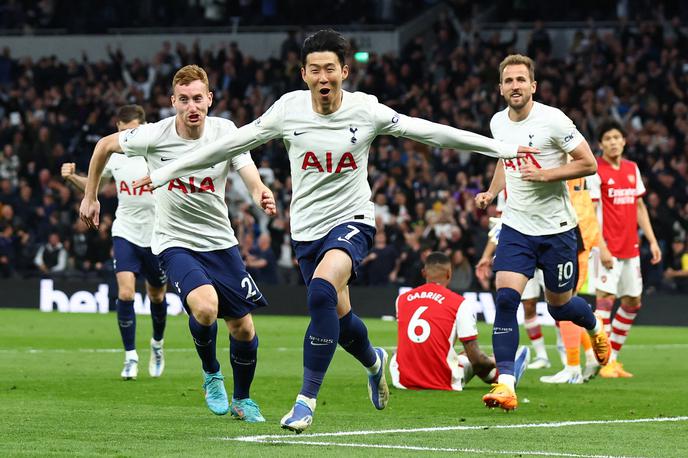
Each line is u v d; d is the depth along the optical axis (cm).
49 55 4544
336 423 1003
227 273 1025
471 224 3102
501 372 1102
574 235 1196
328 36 913
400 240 3080
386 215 3177
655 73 3753
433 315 1320
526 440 898
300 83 3981
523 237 1170
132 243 1443
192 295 986
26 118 4038
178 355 1820
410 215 3238
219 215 1030
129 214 1452
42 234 3372
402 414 1085
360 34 4338
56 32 4553
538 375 1570
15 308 3206
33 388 1297
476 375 1373
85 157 3788
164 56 4181
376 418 1048
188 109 1012
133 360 1422
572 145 1126
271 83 4031
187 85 1014
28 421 995
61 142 3919
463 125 3666
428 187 3272
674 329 2725
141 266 1444
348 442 873
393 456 798
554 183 1161
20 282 3209
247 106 3934
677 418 1073
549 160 1159
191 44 4456
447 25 4162
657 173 3225
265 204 983
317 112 927
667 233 3031
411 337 1327
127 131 1043
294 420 873
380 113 927
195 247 1027
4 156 3778
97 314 2970
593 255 1644
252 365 1017
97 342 2077
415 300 1341
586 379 1481
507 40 4341
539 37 4028
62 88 4191
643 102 3659
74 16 4659
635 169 1661
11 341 2078
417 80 3966
